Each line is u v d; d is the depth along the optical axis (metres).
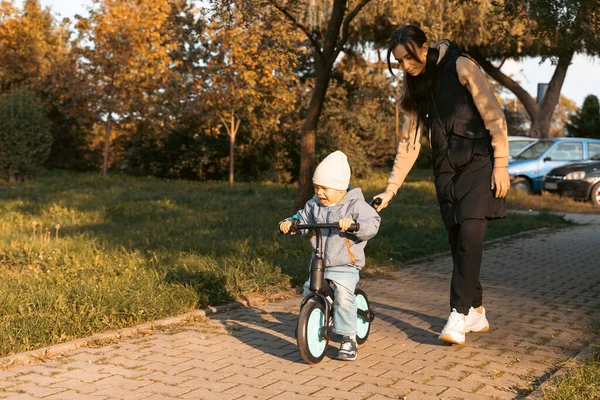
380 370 4.59
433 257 9.67
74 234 10.93
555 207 17.95
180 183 27.22
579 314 6.30
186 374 4.48
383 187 23.44
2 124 26.41
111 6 27.05
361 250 4.79
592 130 48.12
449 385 4.28
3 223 12.37
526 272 8.60
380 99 30.81
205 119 25.94
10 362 4.63
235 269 7.57
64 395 4.04
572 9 9.13
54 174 31.00
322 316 4.76
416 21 19.89
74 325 5.36
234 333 5.57
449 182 5.22
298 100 27.70
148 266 7.90
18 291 6.43
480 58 27.72
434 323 5.95
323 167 4.72
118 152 37.81
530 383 4.32
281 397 4.04
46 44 35.81
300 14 12.27
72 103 28.67
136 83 27.56
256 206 16.91
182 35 13.42
